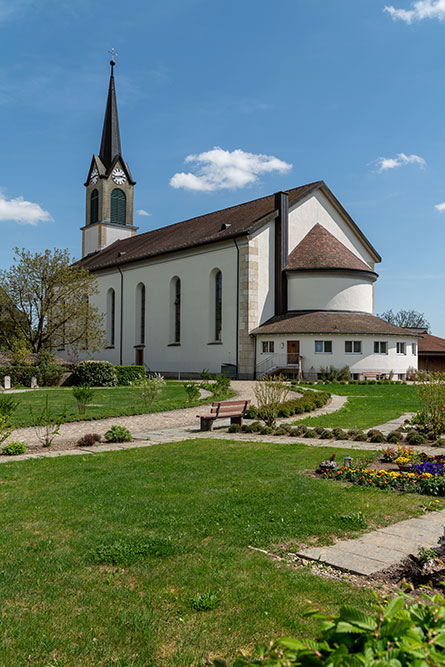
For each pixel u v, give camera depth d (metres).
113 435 14.95
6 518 7.27
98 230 67.00
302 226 46.81
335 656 1.96
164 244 52.59
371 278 46.25
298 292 43.81
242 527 6.76
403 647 1.98
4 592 4.91
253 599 4.73
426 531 6.62
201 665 3.62
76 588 5.02
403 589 4.91
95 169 68.19
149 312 52.28
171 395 29.34
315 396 24.39
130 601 4.73
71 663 3.78
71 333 47.62
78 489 8.94
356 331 41.12
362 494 8.39
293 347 40.88
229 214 51.97
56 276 45.31
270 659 2.10
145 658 3.84
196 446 13.71
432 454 11.80
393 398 27.36
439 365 62.47
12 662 3.76
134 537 6.30
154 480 9.58
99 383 38.50
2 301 45.09
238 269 43.00
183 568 5.47
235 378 42.78
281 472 10.11
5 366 38.97
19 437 15.80
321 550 5.97
